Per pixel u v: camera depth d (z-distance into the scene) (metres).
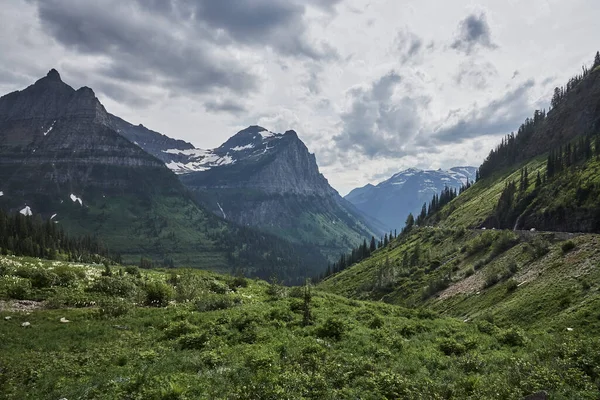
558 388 15.43
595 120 170.25
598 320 32.16
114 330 26.72
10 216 169.12
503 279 68.94
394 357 20.86
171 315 30.89
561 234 77.06
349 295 128.50
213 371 17.91
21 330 25.44
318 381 16.17
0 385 17.30
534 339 25.58
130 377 17.14
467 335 26.31
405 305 92.88
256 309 32.19
